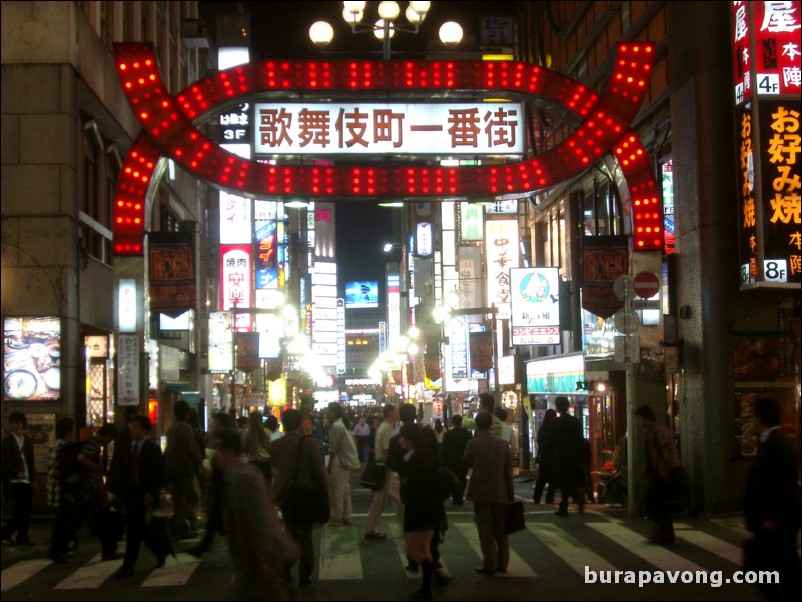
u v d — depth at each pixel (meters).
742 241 15.68
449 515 17.11
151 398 19.17
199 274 36.53
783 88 15.23
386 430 14.25
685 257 16.78
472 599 10.07
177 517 14.16
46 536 15.43
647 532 14.40
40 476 17.62
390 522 16.23
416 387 53.34
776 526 8.00
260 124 16.59
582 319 23.69
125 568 11.61
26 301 18.09
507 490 11.52
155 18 29.23
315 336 112.50
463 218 39.41
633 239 16.83
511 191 16.53
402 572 11.73
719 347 15.91
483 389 36.47
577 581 11.00
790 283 15.01
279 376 39.66
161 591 10.77
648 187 16.75
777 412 8.32
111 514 12.84
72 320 18.45
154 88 16.14
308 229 96.25
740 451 15.87
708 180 16.14
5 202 18.27
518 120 16.86
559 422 16.86
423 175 16.52
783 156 15.12
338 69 16.34
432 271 54.22
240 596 6.87
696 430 16.31
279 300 39.94
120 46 16.14
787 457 8.04
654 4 18.91
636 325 15.95
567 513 16.62
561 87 16.62
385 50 18.77
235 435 8.16
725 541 13.53
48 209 18.30
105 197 23.08
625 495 17.75
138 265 16.36
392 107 16.73
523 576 11.34
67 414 18.00
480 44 37.47
